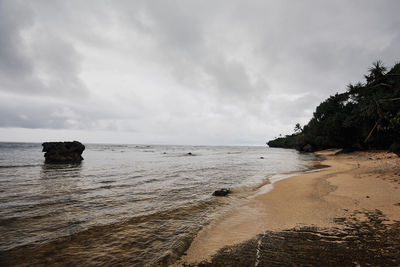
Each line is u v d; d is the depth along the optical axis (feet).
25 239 18.89
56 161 92.27
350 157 120.98
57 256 16.03
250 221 22.81
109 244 18.01
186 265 14.38
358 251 14.67
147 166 86.94
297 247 15.90
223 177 57.47
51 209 27.78
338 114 158.61
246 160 129.90
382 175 45.03
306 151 259.60
